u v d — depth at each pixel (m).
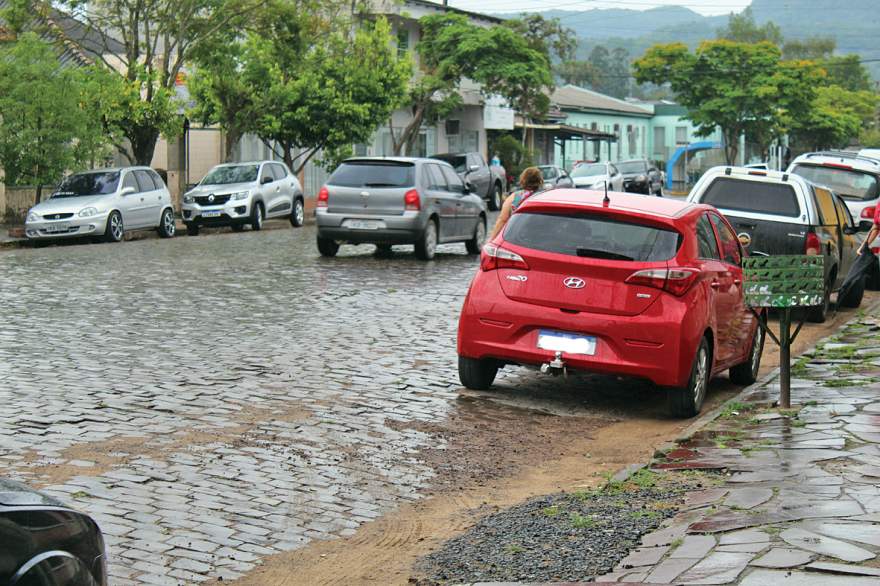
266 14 37.38
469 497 7.59
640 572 5.59
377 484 7.79
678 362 9.83
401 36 54.09
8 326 13.77
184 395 10.20
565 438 9.35
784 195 16.23
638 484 7.47
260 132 39.94
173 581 5.90
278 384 10.80
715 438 8.69
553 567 5.81
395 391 10.73
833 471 7.41
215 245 26.52
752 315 11.72
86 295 16.75
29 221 27.34
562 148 71.38
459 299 17.14
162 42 44.38
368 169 23.27
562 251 10.14
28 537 3.86
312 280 19.20
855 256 19.22
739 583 5.25
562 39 61.56
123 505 7.07
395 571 6.10
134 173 29.48
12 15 33.09
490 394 10.83
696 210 10.68
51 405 9.67
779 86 75.88
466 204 24.80
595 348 9.98
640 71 78.12
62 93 29.75
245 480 7.71
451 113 57.72
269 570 6.11
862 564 5.42
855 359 12.41
